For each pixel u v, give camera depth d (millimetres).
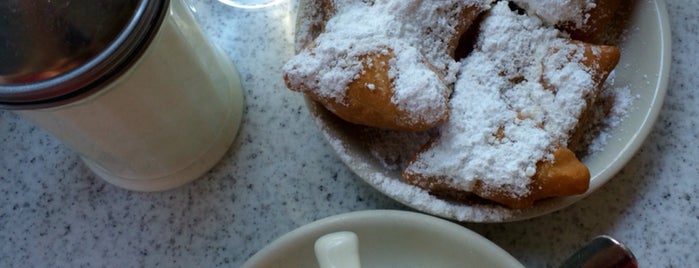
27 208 353
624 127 321
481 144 305
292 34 371
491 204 316
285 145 355
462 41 338
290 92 363
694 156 337
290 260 306
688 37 354
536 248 332
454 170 305
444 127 308
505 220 311
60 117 277
